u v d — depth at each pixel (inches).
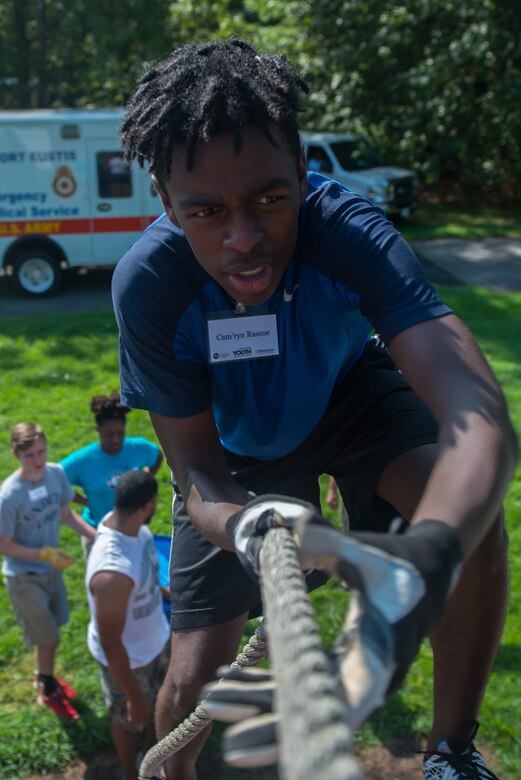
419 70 714.2
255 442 85.3
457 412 50.3
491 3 696.4
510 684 171.2
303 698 25.1
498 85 705.0
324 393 81.0
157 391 74.4
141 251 72.4
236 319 73.1
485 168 751.7
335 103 751.1
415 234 679.7
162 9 774.5
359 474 85.0
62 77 891.4
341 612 192.9
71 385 353.4
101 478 197.6
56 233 504.7
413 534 38.9
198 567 94.6
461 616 72.4
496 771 152.9
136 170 504.1
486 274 555.5
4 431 302.8
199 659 93.7
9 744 165.2
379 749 159.3
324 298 71.3
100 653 156.9
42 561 175.5
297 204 57.5
